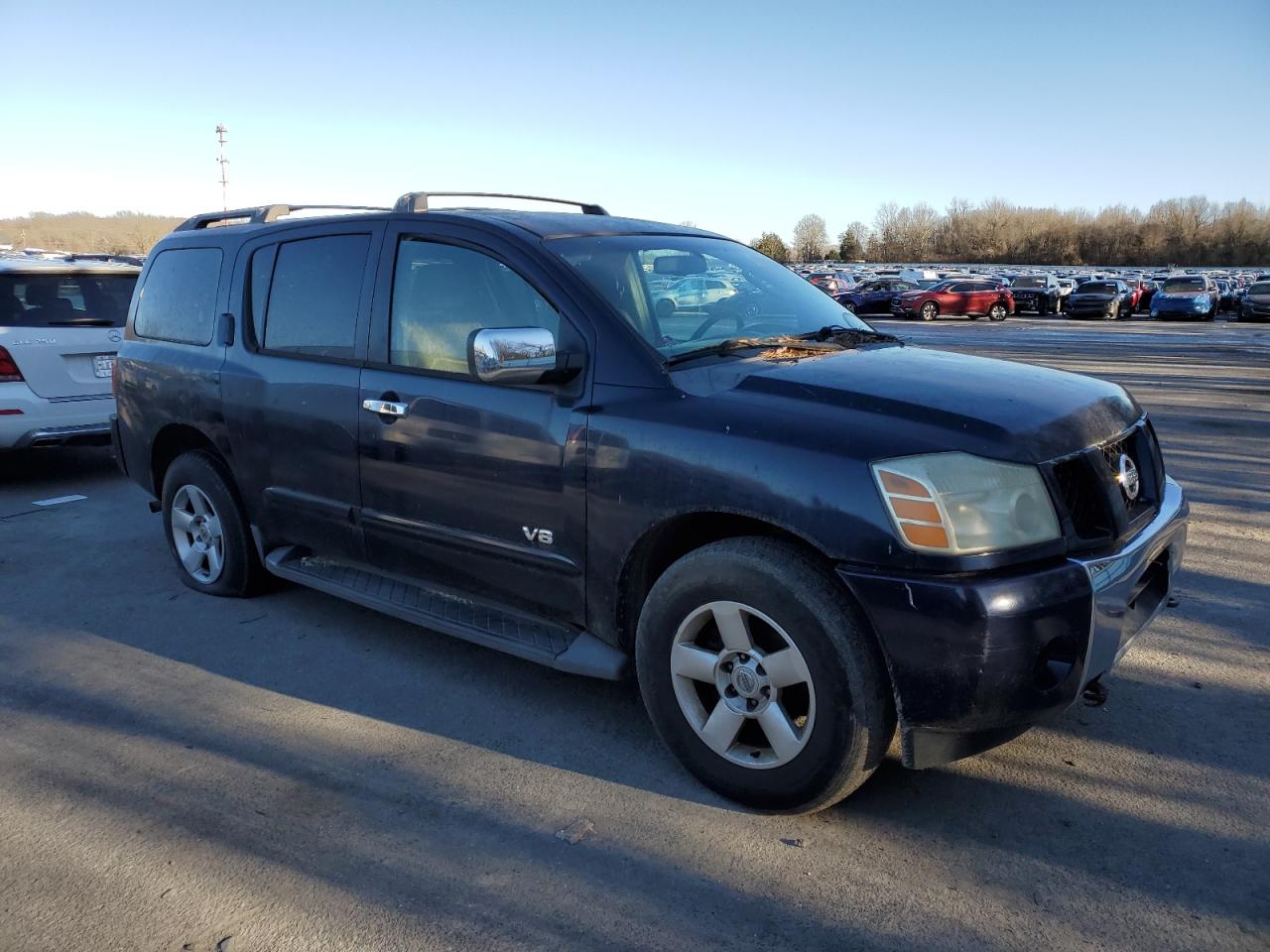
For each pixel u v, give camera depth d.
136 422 4.98
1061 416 2.77
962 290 35.91
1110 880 2.49
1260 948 2.24
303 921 2.37
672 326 3.26
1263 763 3.07
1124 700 3.51
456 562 3.49
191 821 2.82
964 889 2.47
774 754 2.74
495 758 3.17
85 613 4.55
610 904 2.43
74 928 2.36
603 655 3.14
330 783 3.02
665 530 2.91
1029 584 2.44
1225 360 17.95
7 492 7.14
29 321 6.92
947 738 2.54
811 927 2.34
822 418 2.68
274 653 4.06
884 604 2.45
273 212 4.61
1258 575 4.90
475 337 2.94
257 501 4.33
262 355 4.19
